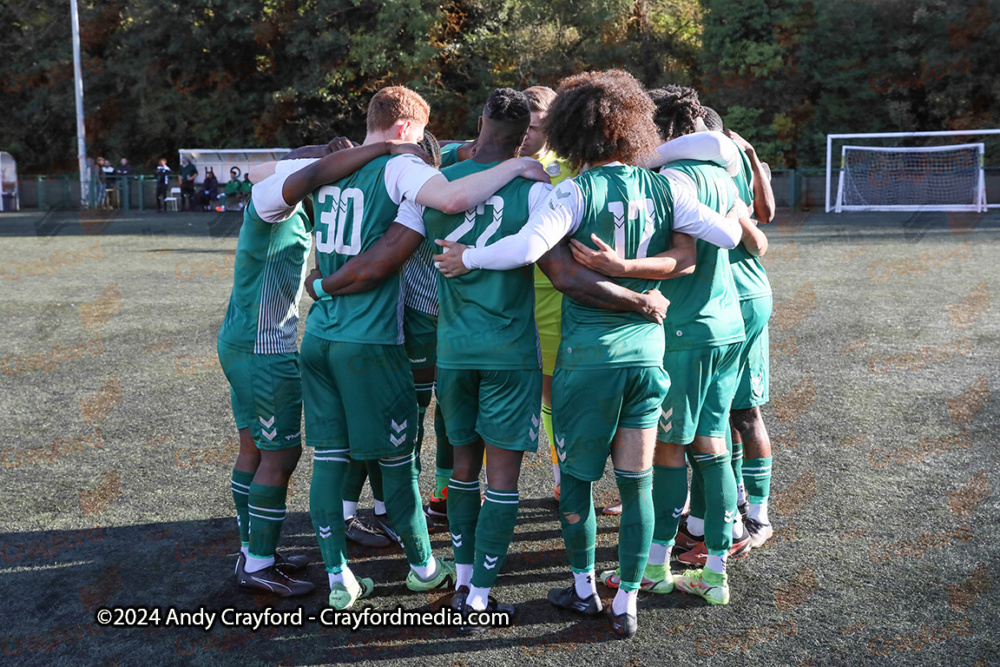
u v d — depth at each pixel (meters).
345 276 2.78
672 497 2.91
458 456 2.89
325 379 2.91
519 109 2.69
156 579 3.17
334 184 2.83
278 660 2.62
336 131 30.14
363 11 29.14
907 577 3.05
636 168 2.65
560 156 2.69
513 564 3.28
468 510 2.90
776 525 3.54
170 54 30.67
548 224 2.51
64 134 32.28
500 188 2.67
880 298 9.21
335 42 28.61
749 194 3.30
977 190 24.09
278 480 3.00
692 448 2.93
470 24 29.62
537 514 3.78
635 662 2.56
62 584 3.12
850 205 25.23
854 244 14.96
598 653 2.62
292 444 3.01
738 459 3.68
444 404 2.86
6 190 27.20
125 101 31.69
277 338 2.97
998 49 26.91
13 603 2.98
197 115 31.48
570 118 2.59
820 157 28.27
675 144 2.85
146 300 9.62
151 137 32.03
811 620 2.79
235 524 3.68
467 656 2.62
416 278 3.48
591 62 28.08
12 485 4.12
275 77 30.70
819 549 3.31
